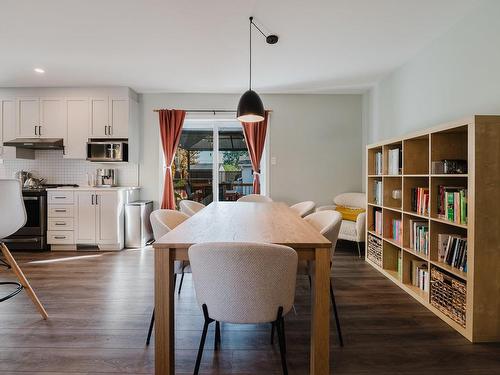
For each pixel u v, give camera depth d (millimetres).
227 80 4000
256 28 2648
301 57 3270
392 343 1763
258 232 1511
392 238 2943
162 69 3604
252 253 1108
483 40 2254
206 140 4797
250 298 1158
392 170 2873
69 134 4188
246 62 3400
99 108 4199
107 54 3180
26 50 3076
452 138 2211
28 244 3881
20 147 4195
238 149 4789
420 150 2619
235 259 1119
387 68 3594
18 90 4188
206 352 1685
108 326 1951
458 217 1979
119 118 4207
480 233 1764
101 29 2654
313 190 4609
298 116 4586
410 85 3307
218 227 1649
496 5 2131
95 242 3941
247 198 3844
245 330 1934
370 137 4363
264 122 4531
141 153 4570
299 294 2504
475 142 1752
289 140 4590
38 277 2891
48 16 2438
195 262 1176
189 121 4684
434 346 1732
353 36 2797
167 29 2652
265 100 4574
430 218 2195
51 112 4184
